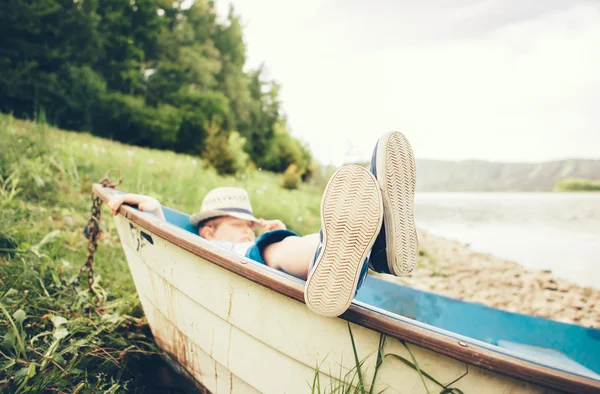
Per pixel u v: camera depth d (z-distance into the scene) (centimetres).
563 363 228
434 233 972
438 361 102
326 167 2317
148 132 1234
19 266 236
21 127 609
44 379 158
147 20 1354
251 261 133
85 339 193
